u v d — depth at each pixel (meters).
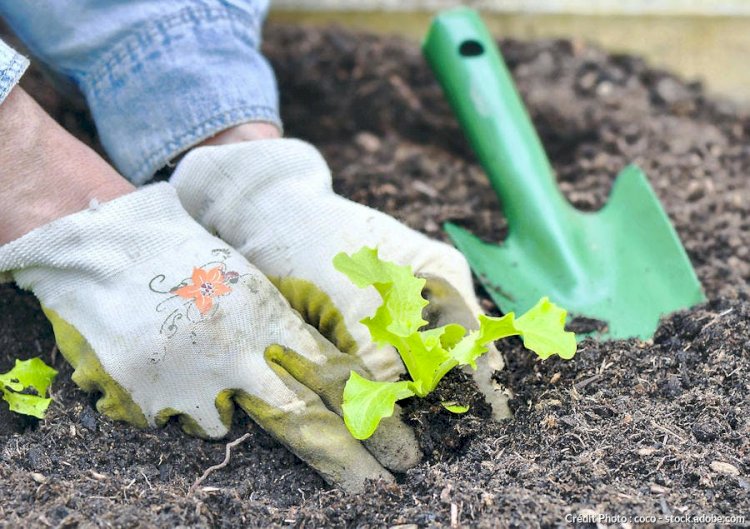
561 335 0.97
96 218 1.00
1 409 1.02
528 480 0.96
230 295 0.99
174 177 1.05
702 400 1.00
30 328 1.07
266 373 0.98
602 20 1.35
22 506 0.95
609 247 1.14
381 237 1.03
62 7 1.06
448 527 0.93
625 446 0.97
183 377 0.99
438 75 1.19
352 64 1.32
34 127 1.02
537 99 1.30
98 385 1.00
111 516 0.94
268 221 1.03
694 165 1.24
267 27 1.35
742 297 1.09
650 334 1.07
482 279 1.11
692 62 1.35
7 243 1.00
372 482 0.97
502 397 1.01
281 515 0.96
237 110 1.06
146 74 1.06
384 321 0.97
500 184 1.16
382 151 1.27
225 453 1.00
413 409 0.99
